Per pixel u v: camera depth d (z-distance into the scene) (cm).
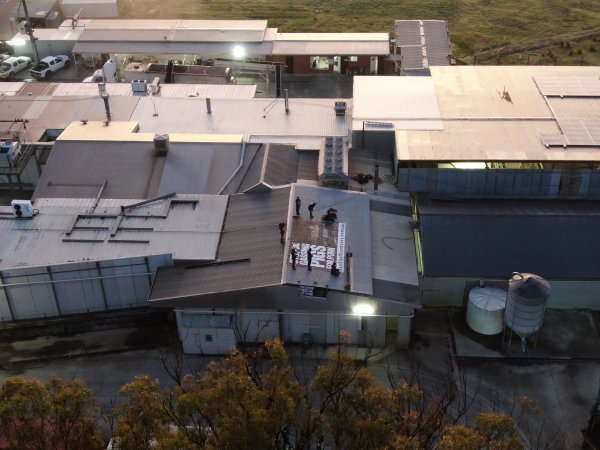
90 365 5522
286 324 5566
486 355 5553
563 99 7250
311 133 7588
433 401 4953
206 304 5431
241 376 3906
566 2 14138
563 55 11425
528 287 5228
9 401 3716
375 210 6341
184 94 8694
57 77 10488
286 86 10175
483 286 5816
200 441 3859
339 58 10475
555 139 6588
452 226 5988
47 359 5591
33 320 5841
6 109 8131
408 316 5441
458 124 6906
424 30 10350
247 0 14312
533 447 4803
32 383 3856
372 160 7000
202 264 5694
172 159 6894
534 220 6006
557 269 5769
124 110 8062
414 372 5397
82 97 8388
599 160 6281
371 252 5834
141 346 5688
